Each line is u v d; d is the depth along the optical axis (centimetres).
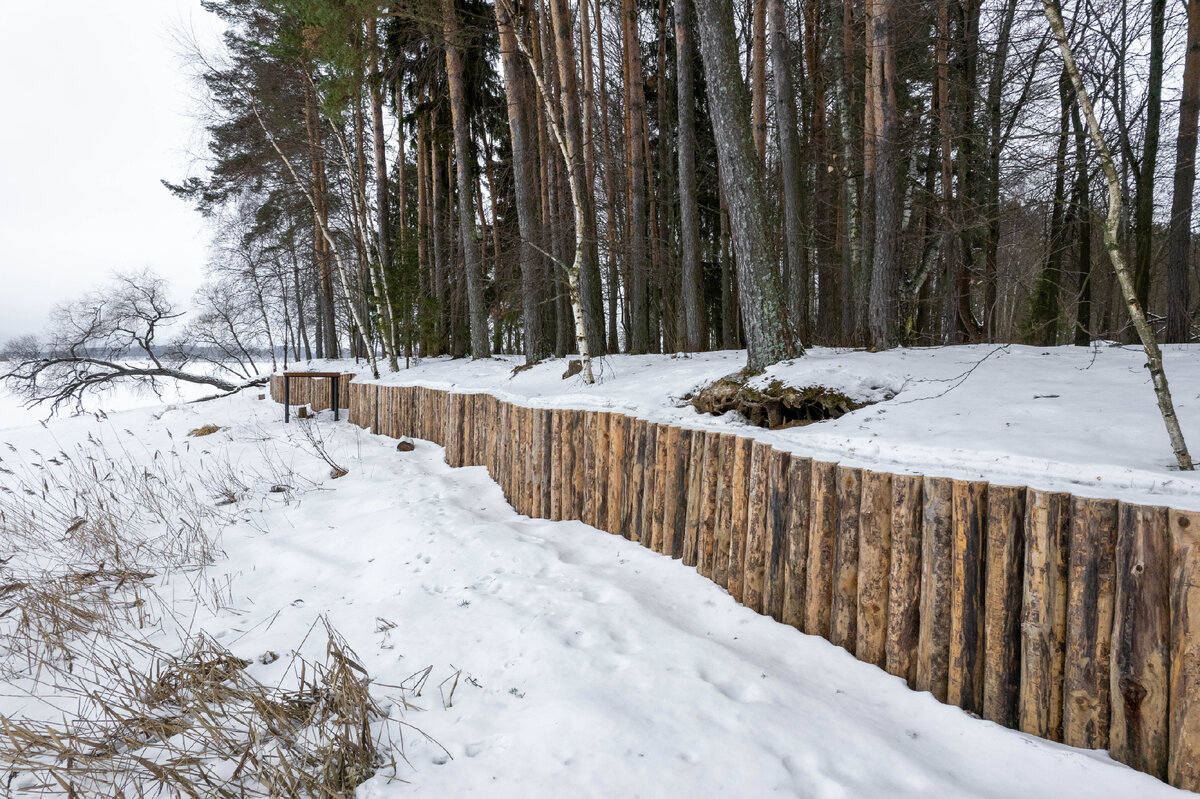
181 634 352
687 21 1194
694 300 1195
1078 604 229
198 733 252
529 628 322
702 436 393
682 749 229
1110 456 315
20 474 891
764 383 566
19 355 1773
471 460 723
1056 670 235
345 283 1360
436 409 859
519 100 1205
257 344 2644
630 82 1362
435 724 256
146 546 498
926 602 267
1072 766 217
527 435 549
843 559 299
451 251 1755
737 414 563
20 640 361
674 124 1828
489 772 224
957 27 1123
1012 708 245
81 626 361
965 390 508
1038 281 1256
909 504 275
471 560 423
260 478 704
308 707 266
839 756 224
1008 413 427
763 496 342
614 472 470
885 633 286
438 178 1758
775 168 1581
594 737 236
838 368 584
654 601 359
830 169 1176
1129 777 211
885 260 825
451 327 1786
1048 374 530
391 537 478
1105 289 1412
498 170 1858
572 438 510
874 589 287
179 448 959
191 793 212
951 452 357
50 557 509
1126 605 218
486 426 685
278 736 247
